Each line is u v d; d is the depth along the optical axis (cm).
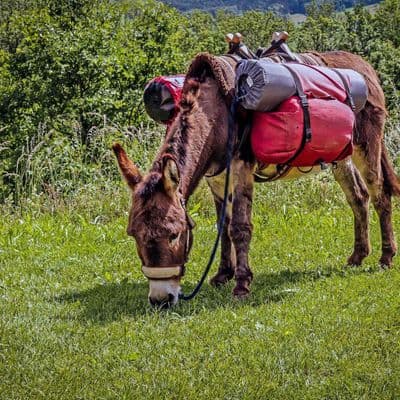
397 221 881
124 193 1003
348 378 415
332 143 564
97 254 759
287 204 1002
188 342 479
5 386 416
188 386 410
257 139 553
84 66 1919
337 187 1045
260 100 538
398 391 399
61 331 511
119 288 632
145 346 474
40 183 1082
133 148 1109
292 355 451
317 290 601
